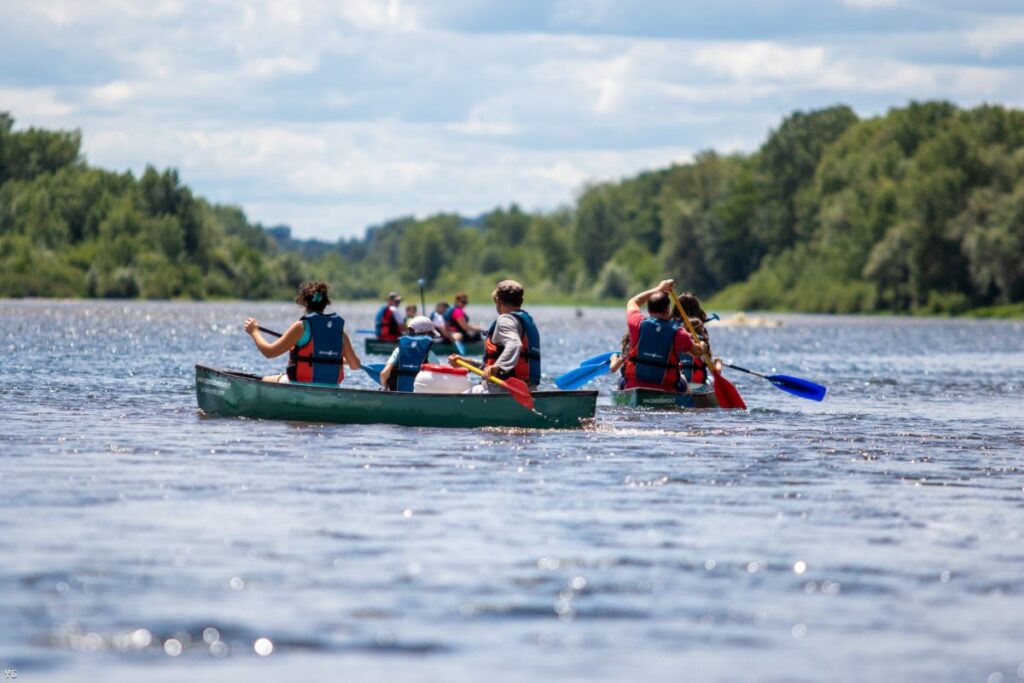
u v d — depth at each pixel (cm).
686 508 3306
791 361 11794
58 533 2856
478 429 4850
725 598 2414
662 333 5872
